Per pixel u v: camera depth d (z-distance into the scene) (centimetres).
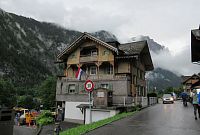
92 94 3238
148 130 1123
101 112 2989
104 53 3794
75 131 1198
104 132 1102
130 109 2616
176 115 1803
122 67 3738
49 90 7581
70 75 4162
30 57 18112
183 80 8188
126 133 1056
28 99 8462
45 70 18362
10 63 15638
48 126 2625
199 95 1503
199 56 2408
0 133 566
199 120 1467
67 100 3875
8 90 6944
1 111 577
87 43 3966
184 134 1006
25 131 2848
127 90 3472
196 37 1764
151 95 4897
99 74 3878
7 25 18825
